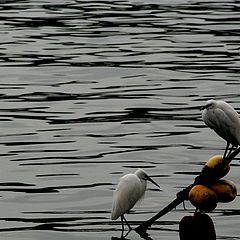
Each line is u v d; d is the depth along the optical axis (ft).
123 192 41.98
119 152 56.75
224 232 42.47
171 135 60.70
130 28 102.99
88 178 51.60
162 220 44.62
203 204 37.60
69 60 86.17
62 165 54.03
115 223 44.21
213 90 73.97
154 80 77.92
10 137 60.23
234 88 74.59
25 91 74.08
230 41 95.55
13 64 84.33
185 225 39.04
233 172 52.24
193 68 82.23
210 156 55.93
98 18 110.11
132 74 80.33
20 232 42.75
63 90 74.54
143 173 43.14
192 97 71.67
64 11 115.85
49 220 44.62
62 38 97.25
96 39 96.63
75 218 45.01
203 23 106.22
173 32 100.42
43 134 60.95
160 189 49.49
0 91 74.02
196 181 38.06
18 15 112.47
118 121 64.34
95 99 71.20
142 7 118.93
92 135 60.85
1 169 53.21
